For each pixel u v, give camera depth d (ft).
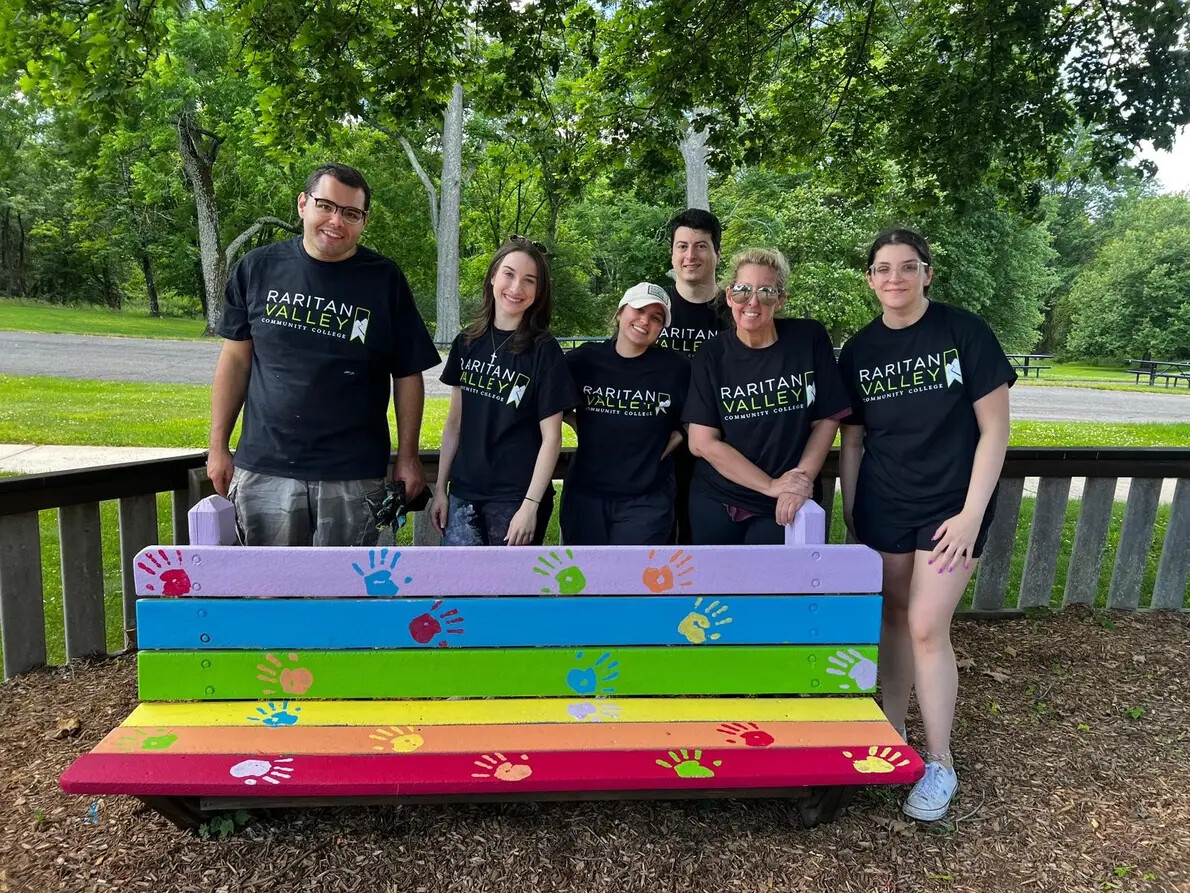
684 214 9.91
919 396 7.54
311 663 6.79
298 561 6.64
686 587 6.97
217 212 94.53
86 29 12.35
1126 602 13.57
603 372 8.89
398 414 9.05
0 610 10.06
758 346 8.14
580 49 19.24
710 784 6.08
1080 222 174.70
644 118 19.57
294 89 15.98
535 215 105.19
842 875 6.56
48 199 134.41
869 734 6.77
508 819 7.10
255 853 6.59
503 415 8.68
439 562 6.75
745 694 7.24
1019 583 15.92
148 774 5.87
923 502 7.62
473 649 6.89
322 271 8.07
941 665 7.59
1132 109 14.52
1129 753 8.77
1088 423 41.27
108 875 6.33
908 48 18.72
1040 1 14.16
